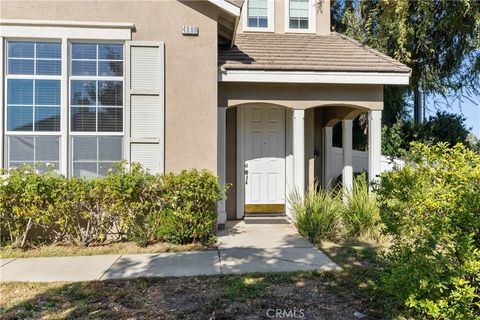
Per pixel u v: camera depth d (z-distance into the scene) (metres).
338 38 10.70
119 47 7.14
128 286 4.55
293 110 8.30
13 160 6.84
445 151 4.37
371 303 3.97
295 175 8.26
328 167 10.88
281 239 7.04
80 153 7.00
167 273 5.04
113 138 7.09
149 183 6.59
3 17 6.80
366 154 13.22
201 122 7.25
